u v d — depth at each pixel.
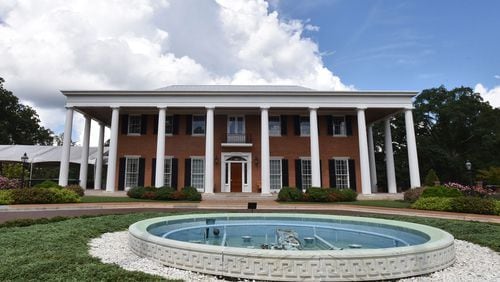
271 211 14.20
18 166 25.19
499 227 9.20
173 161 24.02
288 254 4.46
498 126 38.59
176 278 4.48
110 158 21.03
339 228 8.55
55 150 26.95
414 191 17.73
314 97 21.72
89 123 24.11
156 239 5.49
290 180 23.91
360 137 21.47
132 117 24.64
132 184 23.81
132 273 4.40
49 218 10.02
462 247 7.12
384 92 21.50
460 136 40.69
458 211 12.80
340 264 4.43
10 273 4.22
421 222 10.23
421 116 41.97
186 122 24.52
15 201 14.37
